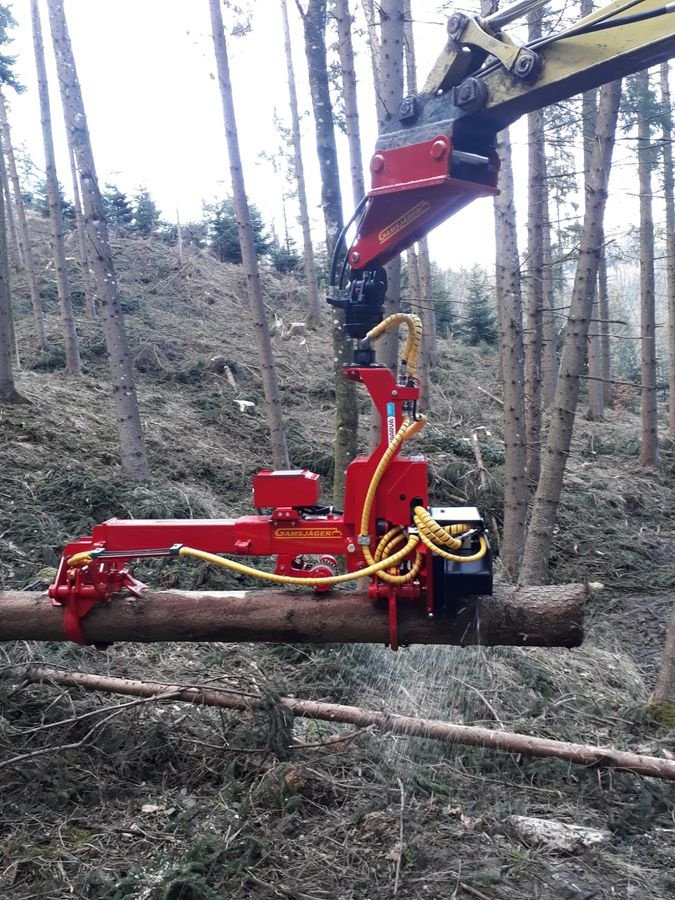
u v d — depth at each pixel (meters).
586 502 12.00
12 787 3.63
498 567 8.82
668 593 9.48
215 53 8.84
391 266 7.23
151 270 20.14
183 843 3.28
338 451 7.58
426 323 18.45
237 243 23.38
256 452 11.88
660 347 29.94
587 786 4.05
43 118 12.09
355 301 3.69
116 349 9.09
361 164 8.82
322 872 3.17
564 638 3.46
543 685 5.70
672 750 4.84
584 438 15.91
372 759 4.01
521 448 8.84
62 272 12.59
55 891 2.94
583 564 10.28
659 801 3.99
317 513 3.61
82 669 4.83
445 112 3.42
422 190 3.43
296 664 5.47
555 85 3.18
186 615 3.69
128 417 9.17
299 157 18.97
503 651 6.09
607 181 7.28
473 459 12.54
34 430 9.41
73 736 4.08
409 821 3.50
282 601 3.66
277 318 19.20
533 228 10.78
